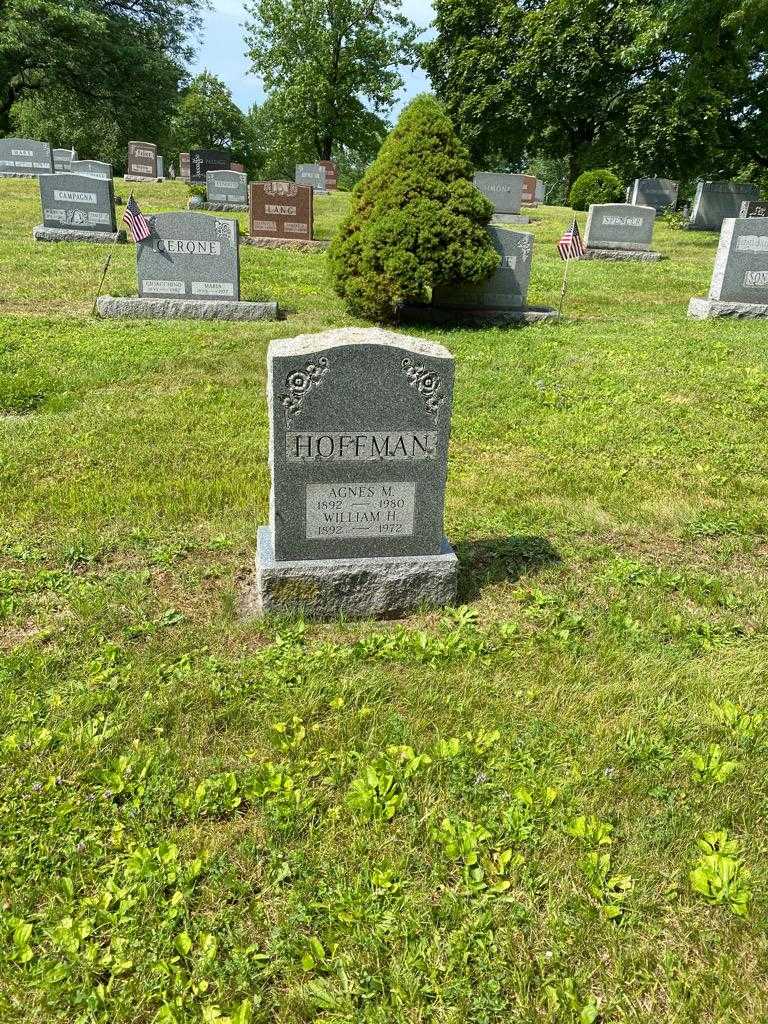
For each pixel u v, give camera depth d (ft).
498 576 15.93
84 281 41.16
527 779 10.41
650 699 12.16
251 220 58.08
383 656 13.05
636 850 9.42
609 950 8.33
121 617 13.98
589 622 14.26
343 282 36.63
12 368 27.50
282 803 9.98
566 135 124.26
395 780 10.43
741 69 64.08
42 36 111.14
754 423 24.59
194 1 134.51
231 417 24.27
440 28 121.19
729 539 17.69
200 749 10.96
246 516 18.02
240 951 8.18
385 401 13.34
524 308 39.37
